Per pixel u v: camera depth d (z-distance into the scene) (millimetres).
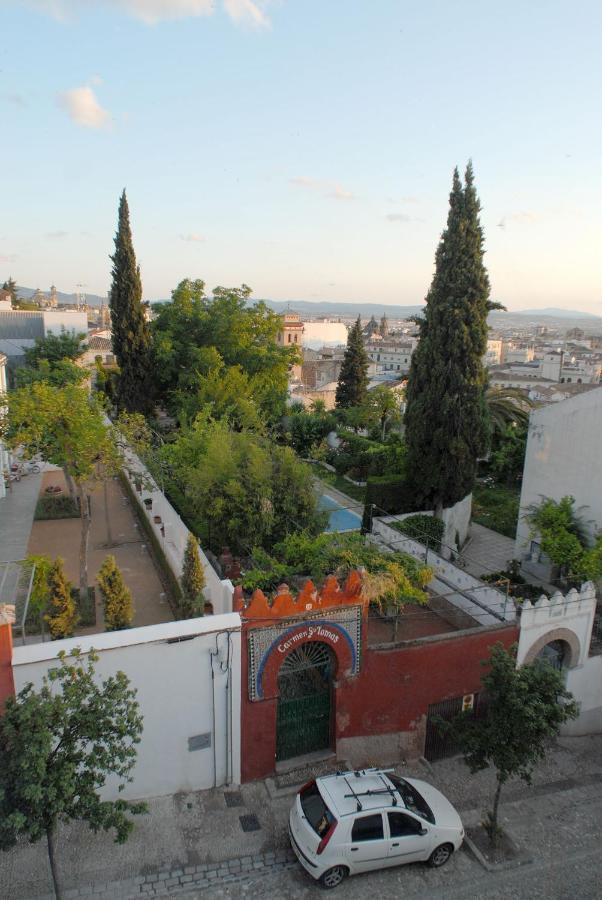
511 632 14906
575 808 13047
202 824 11383
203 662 11805
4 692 10398
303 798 11047
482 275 24750
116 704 8750
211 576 16531
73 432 18750
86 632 17000
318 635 12781
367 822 10484
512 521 31672
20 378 38438
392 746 14008
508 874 10984
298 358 47625
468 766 12812
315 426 44312
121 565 22125
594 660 16375
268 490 19266
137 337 41406
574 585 21500
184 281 43969
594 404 21109
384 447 36688
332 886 10320
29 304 88562
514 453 36781
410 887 10547
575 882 10914
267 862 10664
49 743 7633
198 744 12109
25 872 10023
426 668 14016
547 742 15805
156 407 46250
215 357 39219
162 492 24031
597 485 21203
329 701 13547
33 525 26125
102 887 9844
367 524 25141
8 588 17109
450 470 25734
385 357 142750
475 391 25281
